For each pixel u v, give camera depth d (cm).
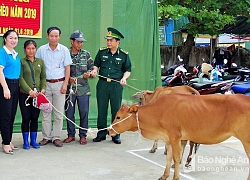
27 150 602
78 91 645
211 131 420
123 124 463
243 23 1491
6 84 552
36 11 701
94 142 667
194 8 1334
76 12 733
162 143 672
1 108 566
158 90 576
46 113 626
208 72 957
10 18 683
